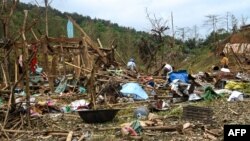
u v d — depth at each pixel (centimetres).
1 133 1432
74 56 2898
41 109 1853
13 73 2409
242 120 1598
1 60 2066
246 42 6712
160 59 4709
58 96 2294
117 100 2144
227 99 2150
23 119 1567
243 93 2309
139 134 1379
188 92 2186
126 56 5319
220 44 7312
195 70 6147
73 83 2627
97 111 1598
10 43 1869
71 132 1391
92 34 6016
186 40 8500
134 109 1848
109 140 1315
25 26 1733
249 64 4488
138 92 2173
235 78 2973
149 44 4881
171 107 1931
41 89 2611
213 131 1367
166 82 2573
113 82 2192
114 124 1586
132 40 5966
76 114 1792
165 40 4944
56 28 5294
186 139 1308
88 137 1354
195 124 1481
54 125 1577
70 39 2847
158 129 1427
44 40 2683
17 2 1906
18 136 1420
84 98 2255
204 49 7856
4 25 1866
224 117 1661
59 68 3011
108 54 3047
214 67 3503
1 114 1587
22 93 2236
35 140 1366
